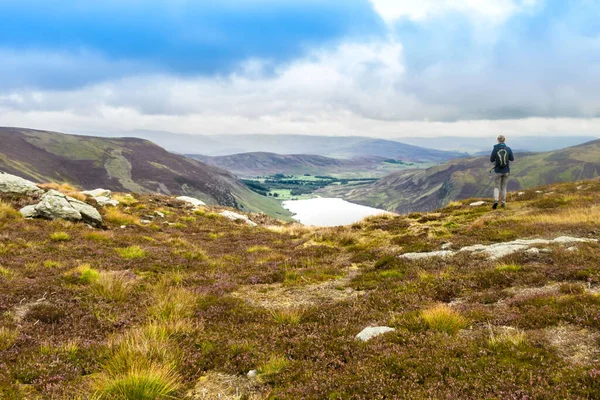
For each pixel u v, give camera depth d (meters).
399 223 24.39
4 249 15.71
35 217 22.80
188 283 13.91
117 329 9.02
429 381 5.61
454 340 6.87
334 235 23.55
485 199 28.12
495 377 5.41
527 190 30.64
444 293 10.55
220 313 10.35
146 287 12.94
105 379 6.06
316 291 12.72
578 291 8.84
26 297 10.67
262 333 8.51
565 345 6.39
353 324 8.72
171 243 22.44
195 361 7.05
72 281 12.59
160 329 8.30
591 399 4.76
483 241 16.53
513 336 6.68
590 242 13.21
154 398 5.73
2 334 7.81
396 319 8.45
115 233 23.16
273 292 12.91
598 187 26.98
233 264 17.83
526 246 13.96
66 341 7.91
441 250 16.25
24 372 6.41
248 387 6.20
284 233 29.66
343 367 6.49
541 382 5.17
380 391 5.42
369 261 17.02
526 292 9.67
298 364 6.73
